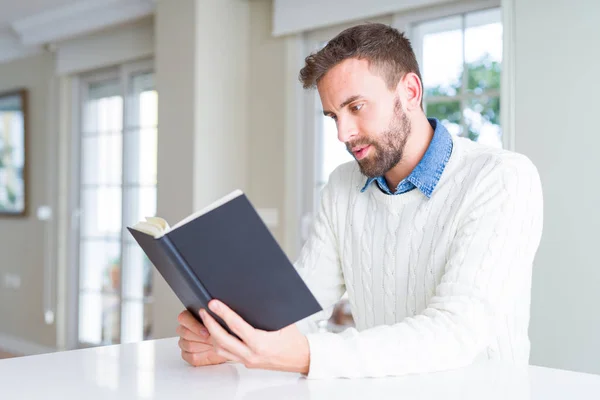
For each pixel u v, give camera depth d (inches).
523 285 51.7
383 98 49.8
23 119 203.9
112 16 166.2
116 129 183.3
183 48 143.4
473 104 115.8
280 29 140.6
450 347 43.4
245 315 39.9
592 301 93.4
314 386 40.1
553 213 97.7
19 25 189.8
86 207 191.5
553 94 98.0
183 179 142.6
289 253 141.6
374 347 41.9
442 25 120.0
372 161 51.8
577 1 95.7
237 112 149.3
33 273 201.2
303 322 60.2
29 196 202.8
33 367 45.8
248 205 35.8
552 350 97.1
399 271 55.5
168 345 54.3
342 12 129.5
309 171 140.3
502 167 50.1
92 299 189.0
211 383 41.3
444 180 53.6
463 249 47.7
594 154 94.0
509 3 102.8
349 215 60.6
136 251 175.5
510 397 37.2
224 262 37.7
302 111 141.3
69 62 189.3
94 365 46.4
